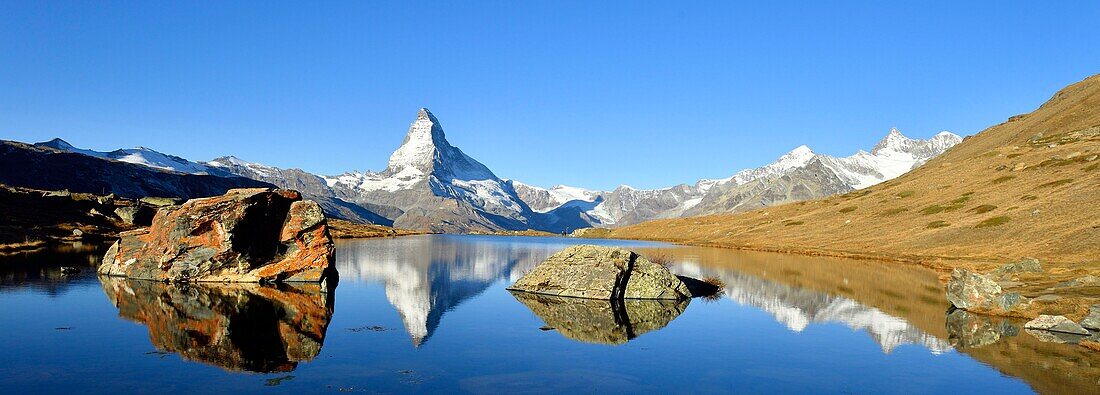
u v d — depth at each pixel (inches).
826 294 2758.4
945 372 1462.8
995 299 2214.6
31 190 7642.7
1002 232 4594.0
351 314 2121.1
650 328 1968.5
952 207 6151.6
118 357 1475.1
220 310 2090.3
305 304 2285.9
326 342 1694.1
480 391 1298.0
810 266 4160.9
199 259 2746.1
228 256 2758.4
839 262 4530.0
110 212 6968.5
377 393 1266.0
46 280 2723.9
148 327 1798.7
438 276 3476.9
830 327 1995.6
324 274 2824.8
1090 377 1406.3
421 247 6496.1
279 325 1889.8
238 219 2758.4
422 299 2513.5
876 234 5994.1
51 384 1264.8
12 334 1683.1
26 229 5162.4
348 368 1440.7
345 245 6486.2
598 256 2728.8
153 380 1306.6
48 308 2062.0
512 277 3491.6
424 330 1881.2
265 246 2871.6
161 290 2486.5
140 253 2839.6
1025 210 4970.5
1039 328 1907.0
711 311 2299.5
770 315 2208.4
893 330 1941.4
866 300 2566.4
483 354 1599.4
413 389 1298.0
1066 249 3521.2
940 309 2332.7
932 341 1781.5
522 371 1450.5
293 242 2906.0
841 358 1604.3
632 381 1392.7
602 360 1562.5
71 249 4439.0
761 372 1476.4
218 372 1375.5
